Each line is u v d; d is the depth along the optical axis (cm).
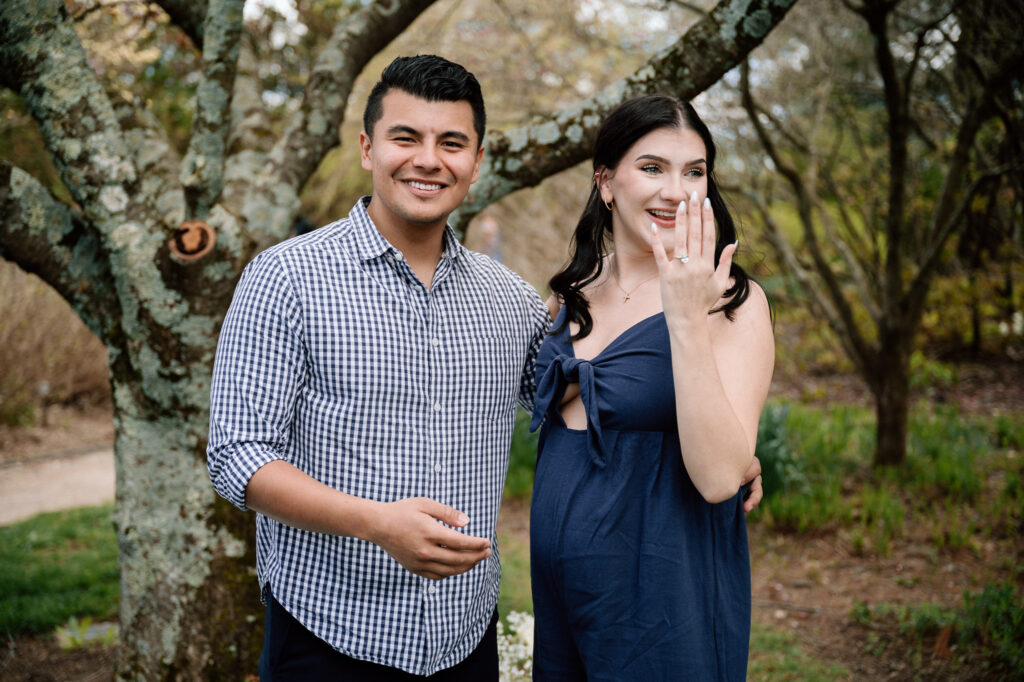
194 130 262
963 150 512
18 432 802
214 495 257
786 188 722
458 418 165
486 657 177
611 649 164
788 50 695
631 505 166
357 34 309
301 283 154
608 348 175
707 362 151
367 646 156
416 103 156
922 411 749
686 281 150
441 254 171
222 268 244
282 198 282
